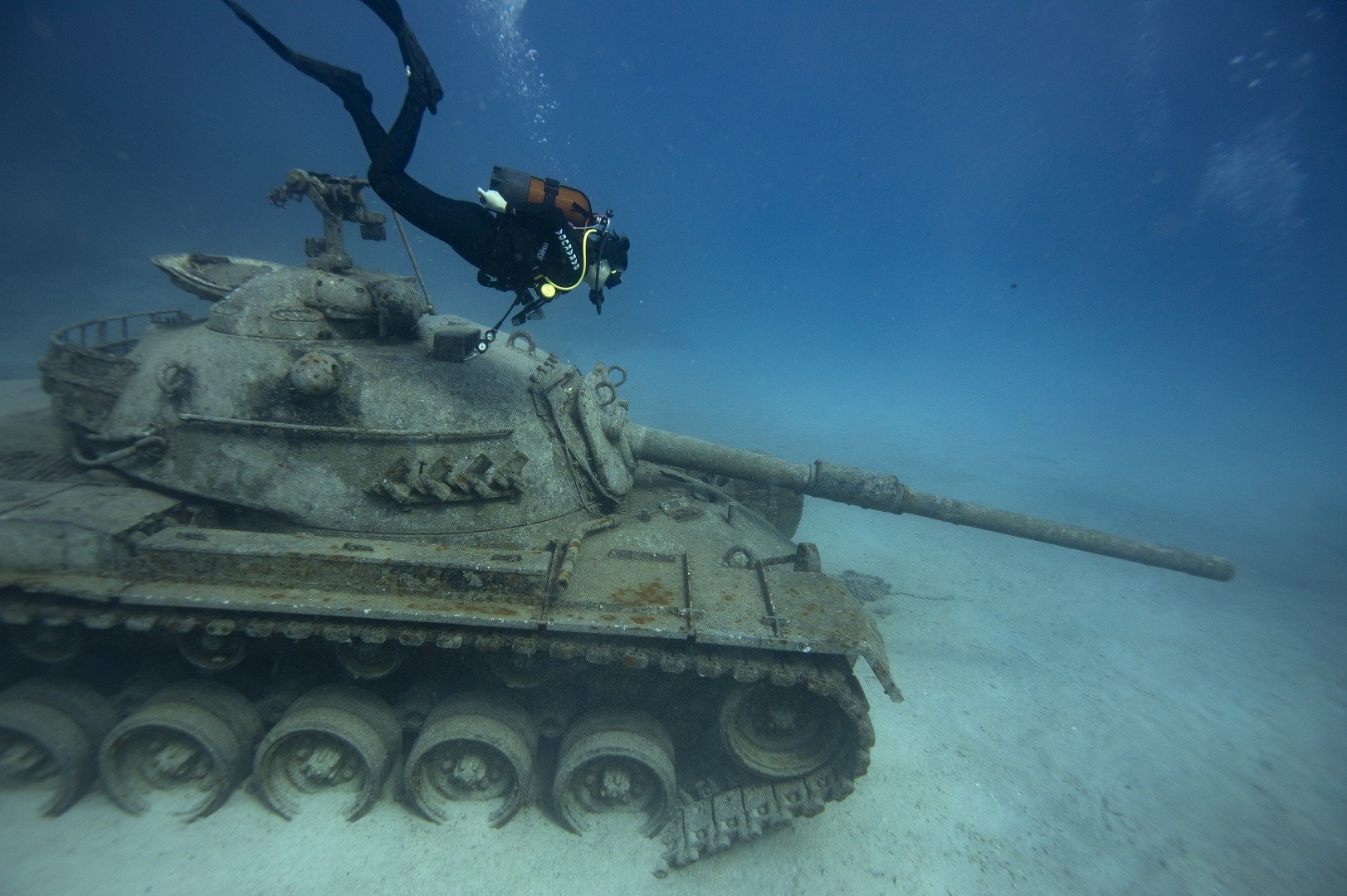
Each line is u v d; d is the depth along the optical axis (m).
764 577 5.70
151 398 5.80
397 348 6.37
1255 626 10.83
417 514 5.73
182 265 7.14
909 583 11.70
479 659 5.54
